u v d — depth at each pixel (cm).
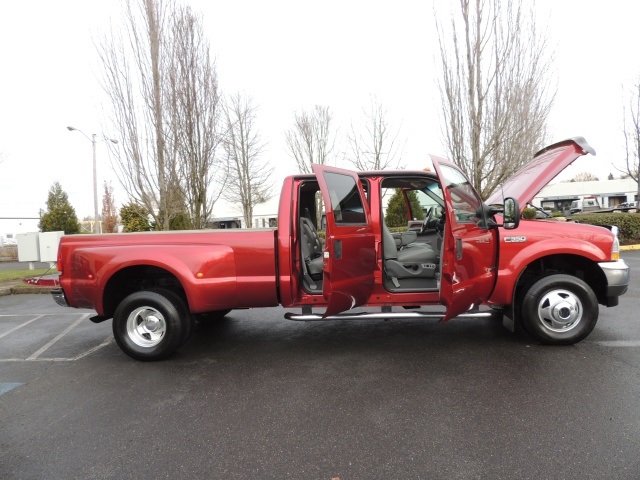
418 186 502
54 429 293
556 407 294
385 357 412
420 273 464
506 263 413
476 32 1034
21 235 993
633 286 721
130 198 1078
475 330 492
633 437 254
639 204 1752
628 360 376
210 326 560
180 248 412
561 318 411
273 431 279
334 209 366
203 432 281
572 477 220
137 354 421
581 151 416
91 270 414
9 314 724
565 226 417
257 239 413
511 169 1025
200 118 1098
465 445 253
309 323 561
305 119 2383
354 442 262
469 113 1088
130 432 285
